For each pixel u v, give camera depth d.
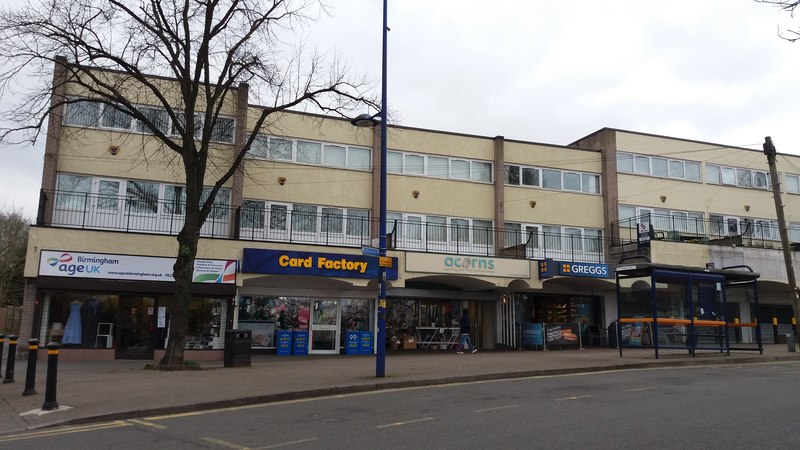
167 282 19.47
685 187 30.08
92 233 19.02
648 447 7.10
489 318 26.14
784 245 23.56
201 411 10.02
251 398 10.77
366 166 24.58
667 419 8.82
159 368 15.32
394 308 24.91
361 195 24.28
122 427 8.72
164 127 21.95
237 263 20.16
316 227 23.33
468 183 26.20
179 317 15.88
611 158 28.47
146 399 10.55
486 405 10.26
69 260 18.66
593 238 27.42
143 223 21.08
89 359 19.00
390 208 24.72
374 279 21.53
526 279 23.73
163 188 21.62
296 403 10.77
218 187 16.97
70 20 15.58
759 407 9.80
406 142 25.42
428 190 25.44
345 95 17.88
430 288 24.88
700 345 21.09
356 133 24.48
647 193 29.19
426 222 25.06
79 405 10.06
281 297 22.41
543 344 24.50
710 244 27.52
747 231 30.56
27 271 18.33
